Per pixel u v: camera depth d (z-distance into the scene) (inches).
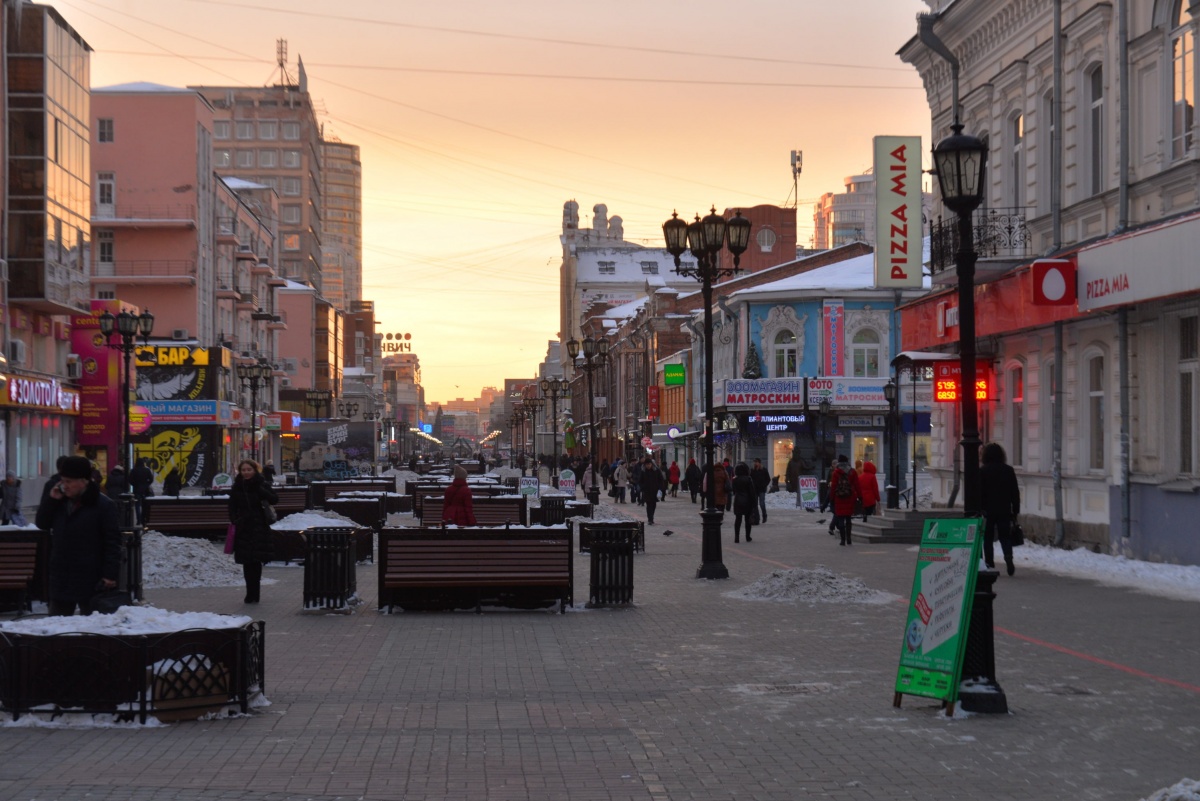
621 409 3523.6
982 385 1075.9
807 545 1048.8
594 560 617.6
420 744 322.0
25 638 339.9
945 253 1032.8
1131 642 495.2
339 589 600.1
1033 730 336.5
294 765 297.9
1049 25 964.0
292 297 4330.7
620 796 272.7
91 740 321.7
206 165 2768.2
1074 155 918.4
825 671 434.3
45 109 1646.2
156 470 2477.9
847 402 2048.5
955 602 360.5
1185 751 311.9
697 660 459.8
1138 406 824.3
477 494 1449.3
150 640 342.0
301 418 3978.8
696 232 786.2
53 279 1669.5
